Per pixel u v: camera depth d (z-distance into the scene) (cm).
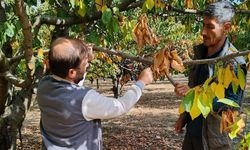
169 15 464
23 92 455
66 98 245
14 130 442
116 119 1534
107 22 310
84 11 339
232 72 202
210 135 316
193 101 188
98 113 245
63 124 246
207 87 192
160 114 1691
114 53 265
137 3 409
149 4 307
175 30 1124
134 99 250
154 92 2869
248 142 180
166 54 221
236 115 212
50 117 251
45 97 254
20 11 264
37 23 404
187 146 351
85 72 267
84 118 246
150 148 1034
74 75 256
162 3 371
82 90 249
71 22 413
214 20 295
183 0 469
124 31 363
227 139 310
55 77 258
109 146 1061
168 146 1049
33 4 420
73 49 253
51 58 254
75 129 246
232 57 208
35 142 1106
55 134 252
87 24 447
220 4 297
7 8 451
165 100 2273
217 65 214
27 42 284
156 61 223
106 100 247
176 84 249
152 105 2036
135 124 1412
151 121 1482
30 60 298
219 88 196
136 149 1030
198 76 334
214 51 310
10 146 442
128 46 930
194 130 338
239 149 189
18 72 515
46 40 726
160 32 1116
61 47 253
